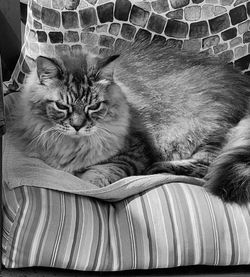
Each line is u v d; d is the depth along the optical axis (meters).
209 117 1.09
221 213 0.91
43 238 0.86
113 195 0.92
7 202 0.88
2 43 1.24
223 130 1.09
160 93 1.09
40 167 0.97
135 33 1.10
